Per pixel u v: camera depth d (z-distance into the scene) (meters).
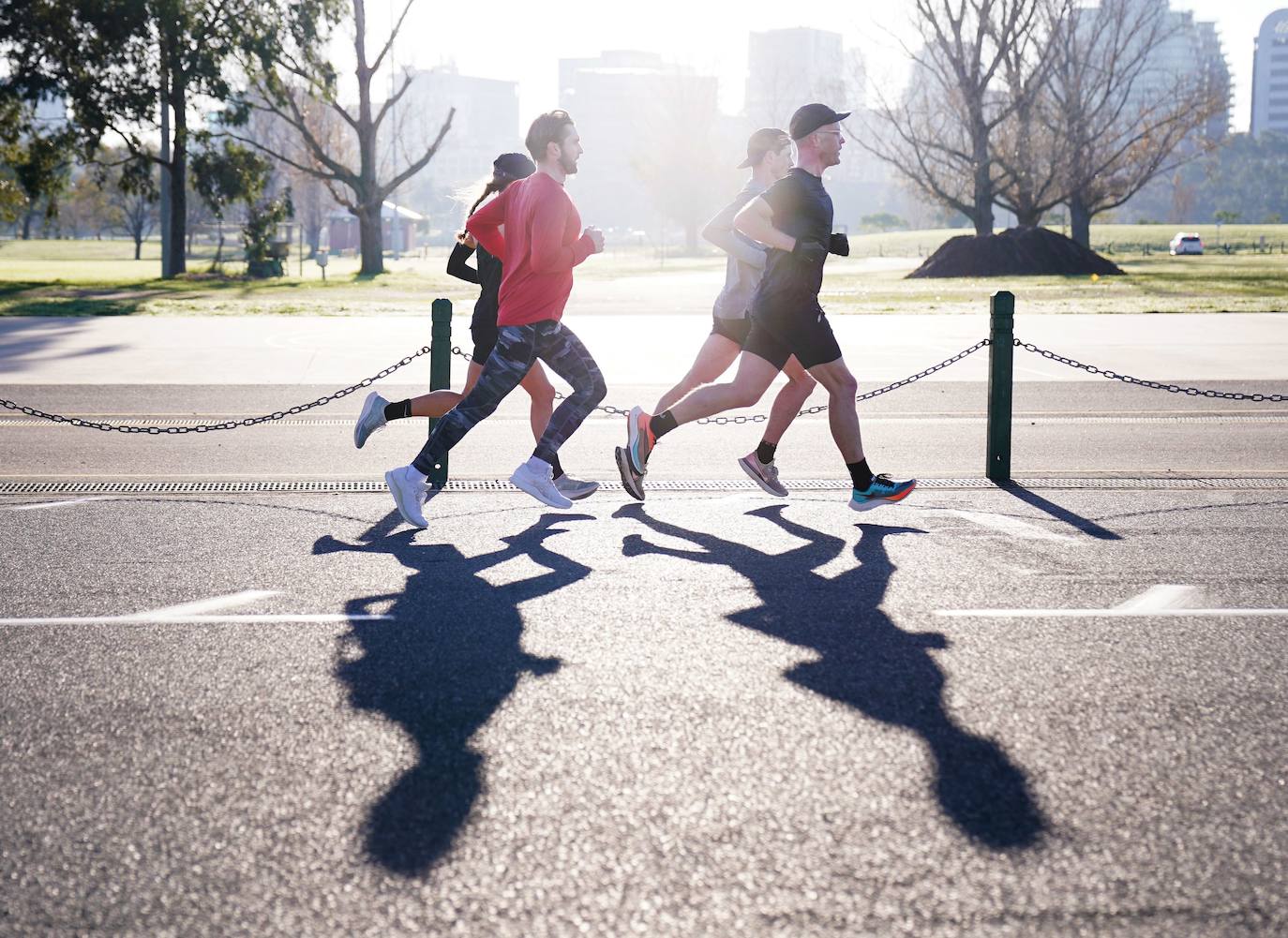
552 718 4.00
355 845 3.14
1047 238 51.47
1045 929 2.75
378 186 54.22
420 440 10.02
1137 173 65.50
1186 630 5.01
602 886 2.94
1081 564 6.07
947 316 25.52
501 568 5.98
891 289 40.28
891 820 3.28
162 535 6.66
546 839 3.17
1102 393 13.09
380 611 5.25
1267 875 2.99
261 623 5.07
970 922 2.78
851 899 2.88
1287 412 11.67
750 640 4.84
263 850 3.12
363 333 20.80
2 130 48.69
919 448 9.75
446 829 3.23
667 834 3.20
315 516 7.16
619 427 10.78
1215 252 91.62
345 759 3.68
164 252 50.44
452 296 35.28
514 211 6.61
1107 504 7.55
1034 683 4.35
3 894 2.92
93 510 7.32
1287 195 193.25
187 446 9.70
